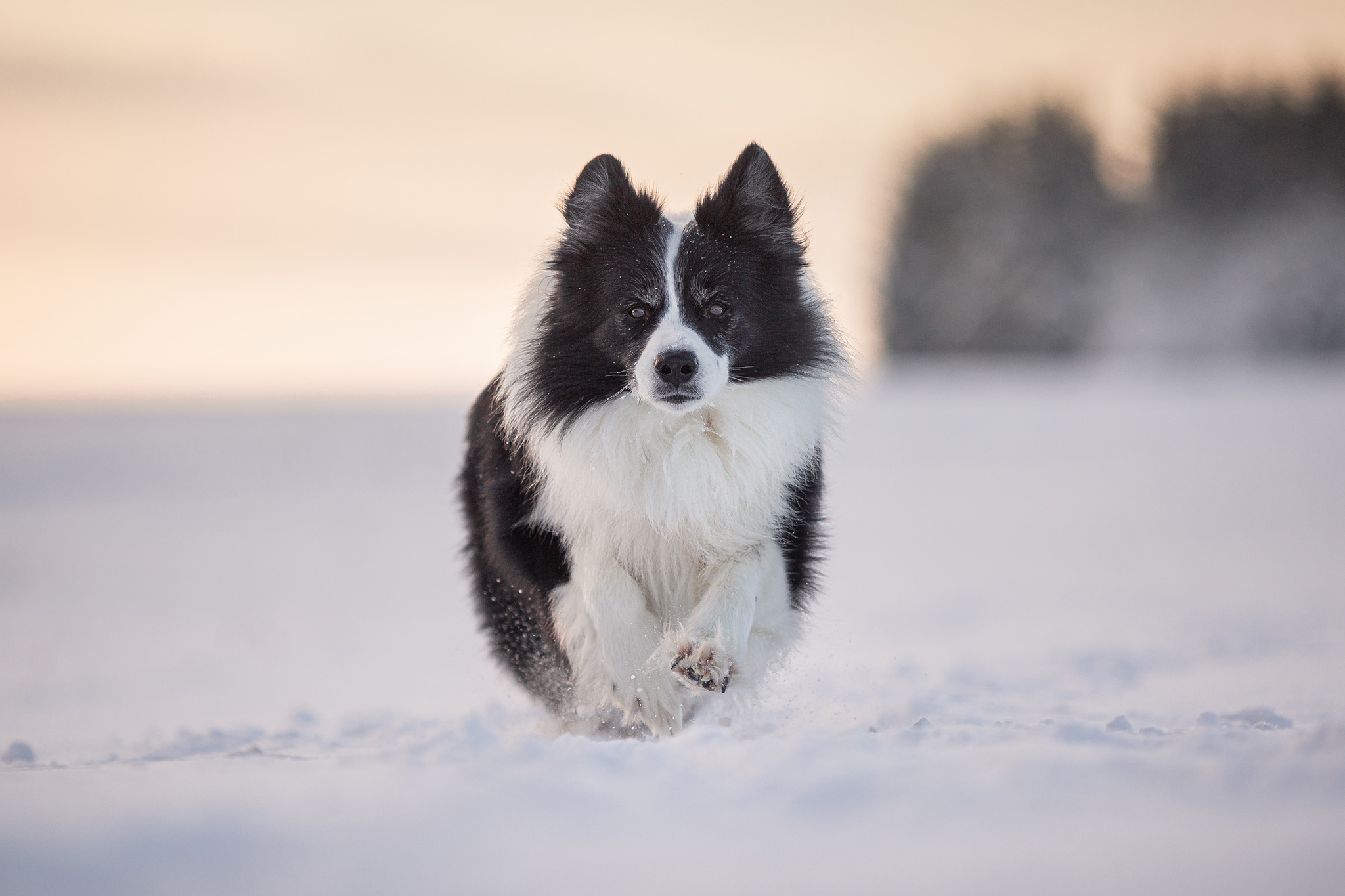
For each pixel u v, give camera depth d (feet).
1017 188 295.28
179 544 97.96
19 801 14.93
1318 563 67.77
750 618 26.76
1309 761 15.62
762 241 29.07
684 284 27.43
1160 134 299.17
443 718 31.53
